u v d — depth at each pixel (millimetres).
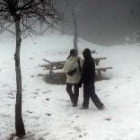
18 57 8773
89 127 8930
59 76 14234
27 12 8891
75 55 10656
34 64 16594
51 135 8773
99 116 9656
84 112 10141
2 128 9281
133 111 9758
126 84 12836
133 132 8250
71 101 10867
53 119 9859
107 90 12258
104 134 8344
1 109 10727
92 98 10227
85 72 10133
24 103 11344
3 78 14328
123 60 17953
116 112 9844
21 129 8844
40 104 11195
